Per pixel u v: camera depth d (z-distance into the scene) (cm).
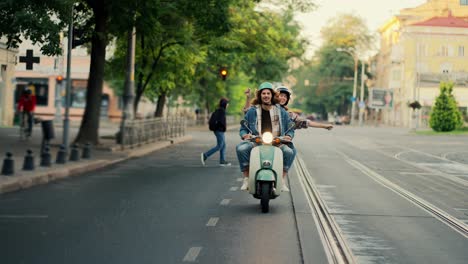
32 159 1570
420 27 7656
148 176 1703
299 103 11931
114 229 912
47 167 1656
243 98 6712
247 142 1141
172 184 1517
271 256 751
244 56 4294
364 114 10888
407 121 8344
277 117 1125
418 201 1299
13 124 4288
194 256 740
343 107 10706
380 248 820
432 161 2558
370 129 7081
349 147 3409
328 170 2006
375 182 1675
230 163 2170
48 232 884
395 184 1639
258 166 1090
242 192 1378
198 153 2650
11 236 854
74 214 1046
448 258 773
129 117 2811
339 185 1576
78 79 6612
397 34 9031
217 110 2072
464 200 1358
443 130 5978
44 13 1681
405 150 3266
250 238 861
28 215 1030
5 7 1628
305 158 2512
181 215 1051
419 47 7662
